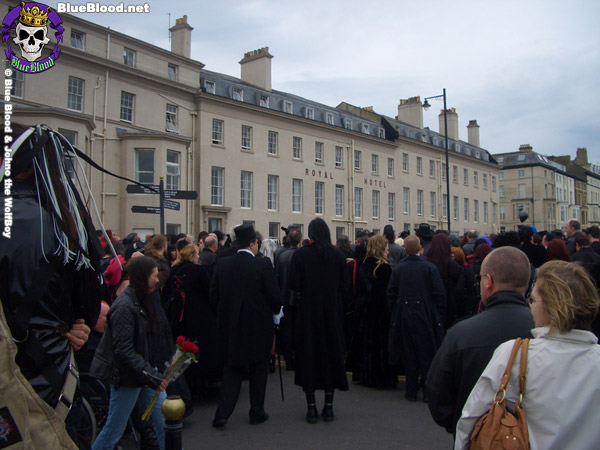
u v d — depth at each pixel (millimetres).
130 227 20938
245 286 4840
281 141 28938
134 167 21391
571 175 74000
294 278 5105
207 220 24438
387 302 6074
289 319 7023
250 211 26750
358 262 6703
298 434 4656
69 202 2014
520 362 1824
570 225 7094
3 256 1643
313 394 5031
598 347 1811
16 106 17000
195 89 24578
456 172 44812
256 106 27125
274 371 7395
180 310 5457
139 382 3438
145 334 3566
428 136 44062
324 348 4988
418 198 39938
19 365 1682
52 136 2049
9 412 1532
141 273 3580
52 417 1667
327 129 31922
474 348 2232
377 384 6293
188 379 5590
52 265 1781
